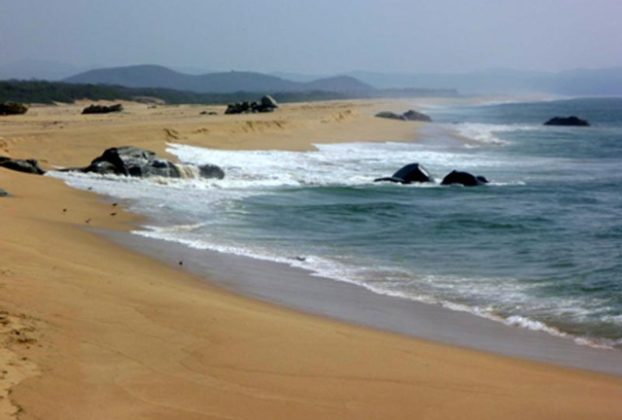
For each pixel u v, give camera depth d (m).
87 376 6.60
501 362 8.22
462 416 6.39
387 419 6.21
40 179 22.67
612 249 15.29
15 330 7.47
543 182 28.69
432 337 9.27
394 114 74.00
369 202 21.83
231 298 10.71
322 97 168.12
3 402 5.82
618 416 6.59
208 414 6.08
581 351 8.91
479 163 35.94
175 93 139.75
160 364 7.11
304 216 19.03
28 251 12.00
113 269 11.73
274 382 6.90
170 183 24.36
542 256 14.58
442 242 15.99
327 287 11.86
